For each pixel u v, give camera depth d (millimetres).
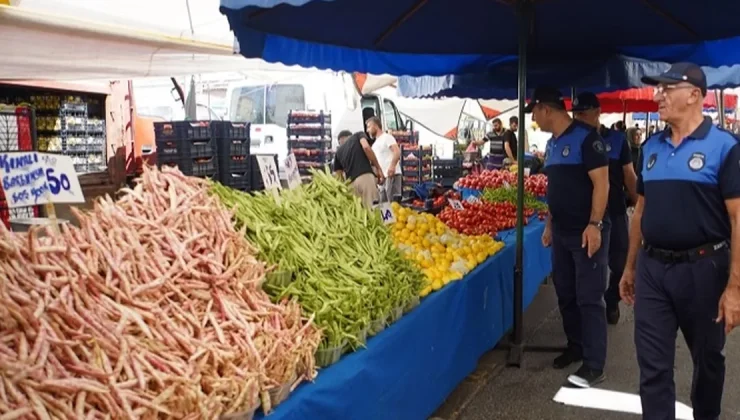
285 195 3389
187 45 4883
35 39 4074
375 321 2836
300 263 2760
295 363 2178
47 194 2184
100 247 2057
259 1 2279
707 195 2828
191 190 2664
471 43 5590
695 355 3047
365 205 3752
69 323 1761
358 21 4449
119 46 4605
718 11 4359
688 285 2902
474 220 5750
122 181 7648
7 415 1457
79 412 1585
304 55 4746
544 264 6598
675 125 2934
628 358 4746
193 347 1939
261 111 12516
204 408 1785
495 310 4691
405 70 6102
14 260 1823
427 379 3359
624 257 5453
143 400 1703
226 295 2273
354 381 2502
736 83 7902
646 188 3043
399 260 3369
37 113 6723
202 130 8594
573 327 4531
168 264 2199
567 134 4098
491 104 14984
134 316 1908
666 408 3043
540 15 4727
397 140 14328
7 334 1625
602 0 4352
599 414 3801
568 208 4105
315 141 11758
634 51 6016
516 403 3967
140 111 14109
